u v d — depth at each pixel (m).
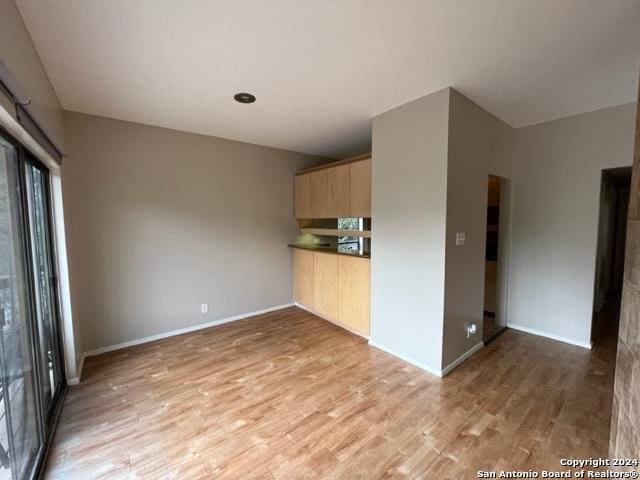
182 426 1.96
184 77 2.19
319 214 4.07
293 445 1.79
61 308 2.41
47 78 2.08
